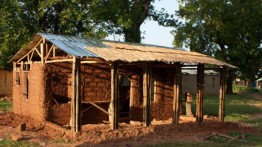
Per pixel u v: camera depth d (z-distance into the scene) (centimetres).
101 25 3250
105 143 1402
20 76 2055
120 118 2058
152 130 1630
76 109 1466
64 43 1639
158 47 2144
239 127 1916
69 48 1557
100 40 1889
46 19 3316
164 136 1586
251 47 4719
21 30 3077
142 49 1852
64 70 1845
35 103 1827
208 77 5153
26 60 2056
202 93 1964
